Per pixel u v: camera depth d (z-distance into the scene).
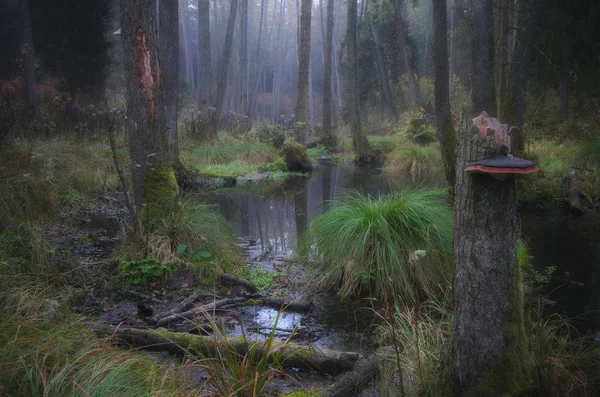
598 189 9.91
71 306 4.39
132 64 5.84
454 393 2.81
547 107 18.94
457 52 25.94
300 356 3.50
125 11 5.76
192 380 3.04
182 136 17.03
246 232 8.18
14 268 4.30
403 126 23.86
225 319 4.45
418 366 3.02
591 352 3.43
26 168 8.48
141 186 5.99
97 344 3.10
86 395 2.35
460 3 20.83
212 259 5.65
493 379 2.68
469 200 2.67
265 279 5.52
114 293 4.83
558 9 14.26
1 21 21.45
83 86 20.95
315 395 3.06
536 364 2.85
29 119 12.19
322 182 14.09
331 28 24.30
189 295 4.94
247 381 2.81
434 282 4.98
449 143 9.98
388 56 29.11
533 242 7.28
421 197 5.80
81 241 6.59
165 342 3.68
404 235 5.19
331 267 5.44
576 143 13.77
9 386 2.48
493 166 2.38
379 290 5.02
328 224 5.78
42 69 21.06
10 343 2.76
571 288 5.34
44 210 7.72
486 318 2.66
